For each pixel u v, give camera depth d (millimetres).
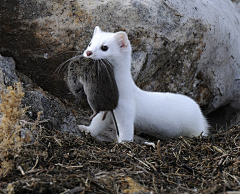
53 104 6793
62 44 7070
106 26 7105
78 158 5133
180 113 7199
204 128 7875
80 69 6121
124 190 4402
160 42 7523
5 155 4648
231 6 10438
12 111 4793
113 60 6242
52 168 4734
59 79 7309
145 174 4887
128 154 5414
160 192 4465
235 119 10047
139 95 6879
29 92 6469
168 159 5504
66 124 6789
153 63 7703
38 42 7066
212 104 9273
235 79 9641
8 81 6496
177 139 6457
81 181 4426
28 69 7230
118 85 6398
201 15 8141
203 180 4859
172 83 8211
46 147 5254
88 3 7059
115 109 6480
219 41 8672
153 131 7289
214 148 5879
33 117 6129
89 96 6195
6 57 7117
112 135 7406
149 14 7277
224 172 5031
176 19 7590
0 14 6953
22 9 6957
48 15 6988
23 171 4566
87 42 7094
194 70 8352
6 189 4172
